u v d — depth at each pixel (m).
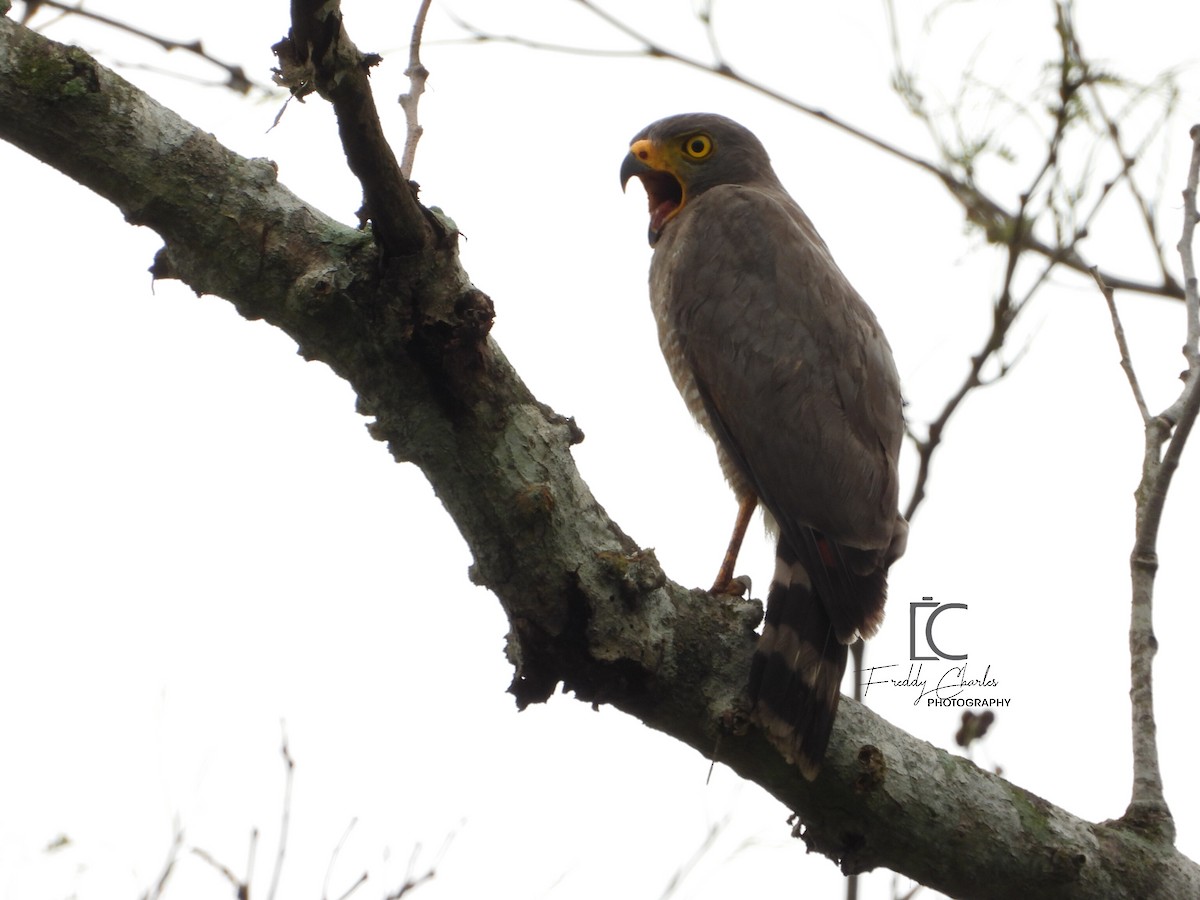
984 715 7.57
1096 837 6.77
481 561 6.23
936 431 7.73
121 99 5.74
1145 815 6.92
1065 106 7.92
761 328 8.48
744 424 8.31
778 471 8.05
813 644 6.77
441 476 6.11
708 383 8.59
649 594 6.27
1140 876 6.73
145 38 6.93
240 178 5.88
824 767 6.49
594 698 6.39
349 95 4.98
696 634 6.44
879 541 7.55
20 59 5.60
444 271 5.74
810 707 6.45
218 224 5.83
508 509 6.06
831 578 7.27
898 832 6.57
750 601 6.65
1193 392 7.00
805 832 6.73
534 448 6.11
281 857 7.11
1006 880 6.66
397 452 6.17
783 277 8.65
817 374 8.23
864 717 6.68
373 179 5.33
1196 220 7.76
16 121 5.63
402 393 5.97
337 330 5.88
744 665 6.48
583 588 6.14
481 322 5.83
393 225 5.54
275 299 5.90
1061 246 7.72
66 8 6.98
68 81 5.62
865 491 7.75
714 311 8.66
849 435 8.02
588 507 6.25
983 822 6.61
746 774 6.62
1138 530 7.18
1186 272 7.67
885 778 6.50
